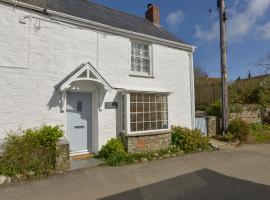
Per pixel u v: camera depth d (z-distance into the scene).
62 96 8.48
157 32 12.59
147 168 7.62
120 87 9.94
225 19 12.86
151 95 10.36
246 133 12.41
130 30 10.38
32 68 7.95
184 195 5.45
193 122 12.53
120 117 9.77
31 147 6.82
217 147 10.82
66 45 8.67
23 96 7.75
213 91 17.86
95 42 9.38
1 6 7.51
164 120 10.71
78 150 9.00
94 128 9.30
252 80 19.09
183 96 12.27
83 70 8.50
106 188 5.92
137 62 10.85
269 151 10.14
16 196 5.44
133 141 9.38
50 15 8.38
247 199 5.16
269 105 17.33
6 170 6.44
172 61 11.95
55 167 7.11
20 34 7.79
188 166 7.84
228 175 6.87
